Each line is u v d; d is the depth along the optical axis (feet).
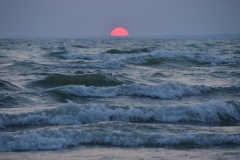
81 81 191.42
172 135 101.60
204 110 132.36
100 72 232.32
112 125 109.50
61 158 84.64
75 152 89.45
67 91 161.99
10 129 108.27
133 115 126.00
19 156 85.20
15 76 203.21
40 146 92.07
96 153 88.84
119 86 170.50
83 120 119.55
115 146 95.20
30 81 188.14
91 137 98.68
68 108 122.01
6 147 90.38
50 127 106.83
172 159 84.89
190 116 129.39
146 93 167.32
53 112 119.34
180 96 168.66
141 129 106.73
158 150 92.07
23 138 93.97
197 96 169.89
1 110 126.72
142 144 96.89
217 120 129.70
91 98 159.53
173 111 129.90
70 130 101.04
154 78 217.56
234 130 111.24
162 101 157.28
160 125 112.16
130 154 88.38
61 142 94.43
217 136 101.55
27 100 147.43
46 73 213.46
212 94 174.19
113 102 152.46
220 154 89.61
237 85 188.96
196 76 231.50
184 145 96.73
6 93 157.07
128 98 161.27
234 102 139.85
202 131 107.76
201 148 94.48
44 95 156.66
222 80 217.36
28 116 115.65
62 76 192.03
